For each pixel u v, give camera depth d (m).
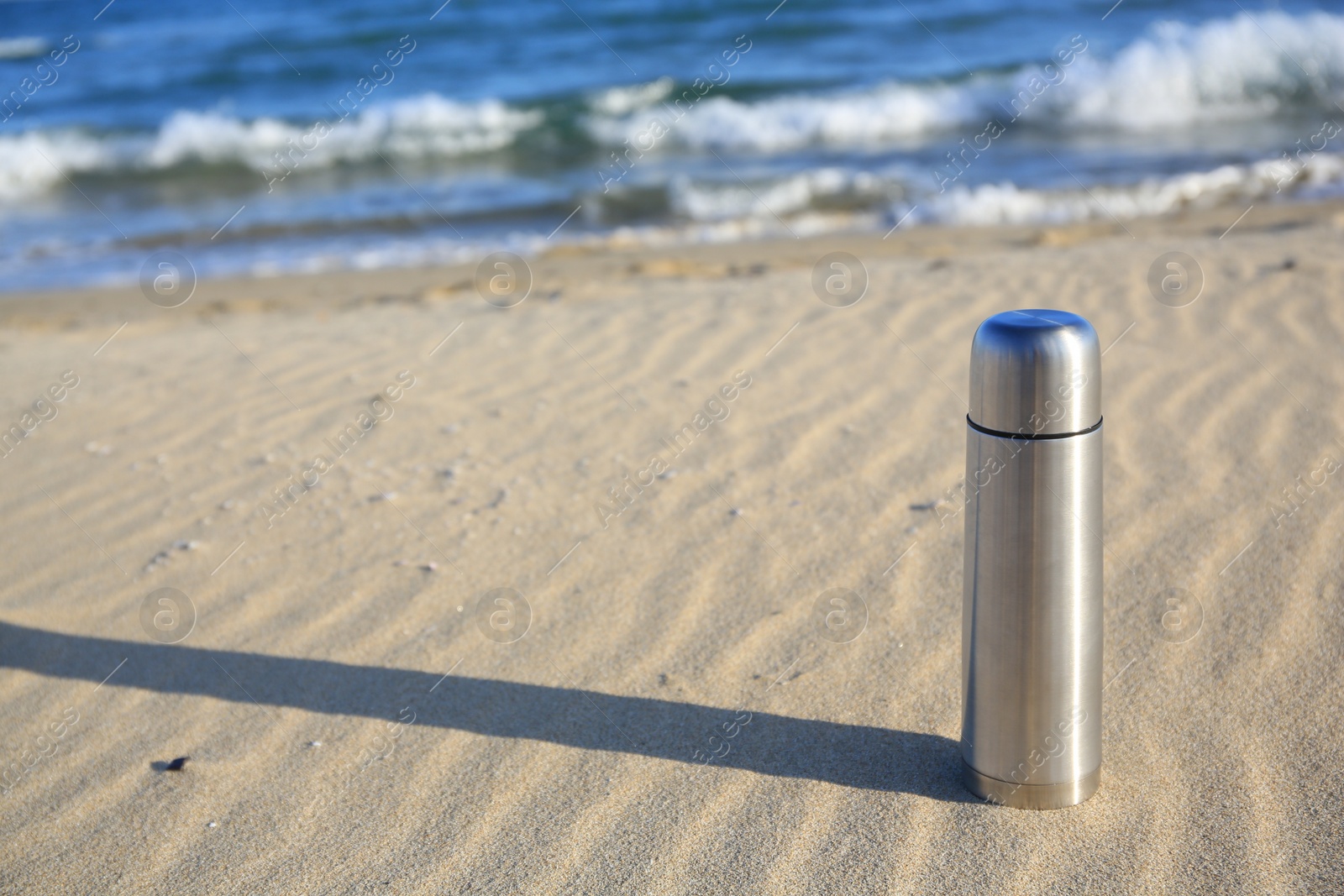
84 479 1.65
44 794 1.18
